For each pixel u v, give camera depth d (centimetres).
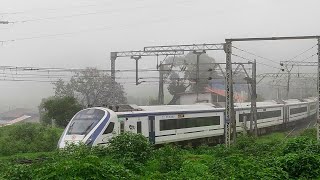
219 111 3991
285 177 1616
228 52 3012
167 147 2338
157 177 1672
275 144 2834
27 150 3406
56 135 3866
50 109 5134
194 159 2248
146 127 3084
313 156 1734
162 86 5081
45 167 1448
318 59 2916
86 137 2602
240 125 4456
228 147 2814
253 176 1562
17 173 1500
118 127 2803
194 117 3622
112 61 4491
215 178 1563
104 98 7056
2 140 3669
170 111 3338
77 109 5184
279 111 5472
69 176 1328
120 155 2119
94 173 1381
